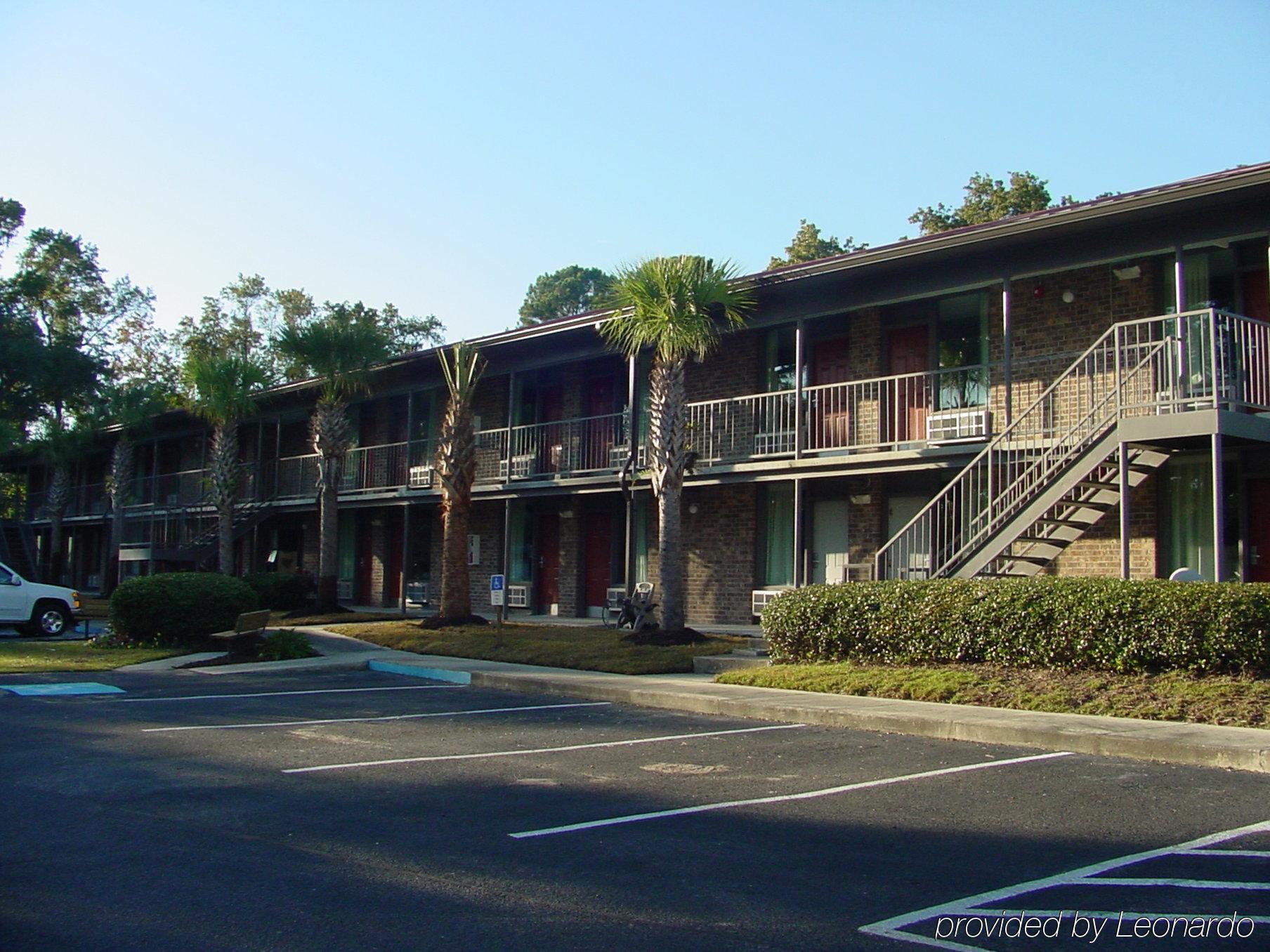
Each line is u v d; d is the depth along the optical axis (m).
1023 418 15.45
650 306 17.20
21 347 48.16
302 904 5.53
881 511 19.83
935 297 19.00
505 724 11.84
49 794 8.23
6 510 58.22
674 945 4.89
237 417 31.41
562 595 25.80
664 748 10.13
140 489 40.53
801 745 10.23
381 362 27.06
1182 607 11.52
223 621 21.80
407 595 28.69
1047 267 16.06
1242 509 15.37
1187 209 14.42
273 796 8.11
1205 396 13.88
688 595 22.81
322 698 14.33
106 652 20.42
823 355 20.97
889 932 5.05
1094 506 15.24
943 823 7.07
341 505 29.88
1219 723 10.12
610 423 24.81
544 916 5.30
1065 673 12.30
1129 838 6.65
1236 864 6.07
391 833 6.99
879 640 14.14
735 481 20.05
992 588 13.20
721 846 6.57
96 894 5.73
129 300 59.72
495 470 27.47
